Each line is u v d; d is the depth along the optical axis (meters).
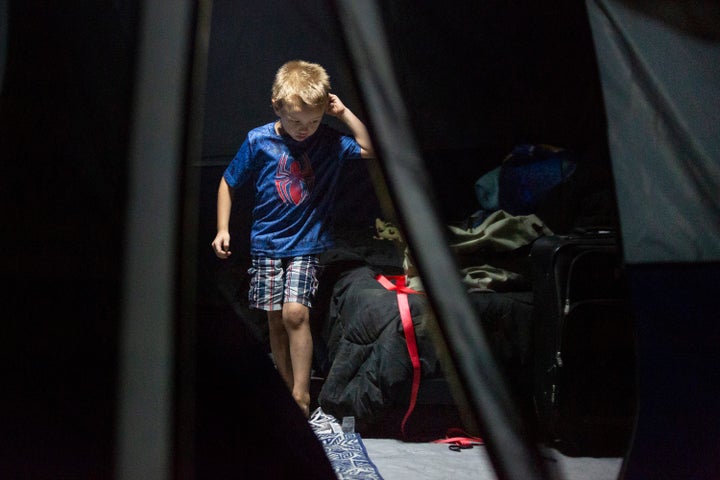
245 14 4.42
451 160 4.29
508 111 4.22
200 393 1.30
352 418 3.43
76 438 1.22
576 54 4.09
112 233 1.24
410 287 3.60
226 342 1.37
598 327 3.00
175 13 1.19
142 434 1.11
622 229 1.90
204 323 1.36
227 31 4.44
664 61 1.92
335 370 3.51
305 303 3.39
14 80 1.30
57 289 1.26
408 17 4.07
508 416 1.13
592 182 3.73
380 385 3.39
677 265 1.89
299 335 3.38
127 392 1.12
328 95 3.39
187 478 1.15
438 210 1.16
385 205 1.25
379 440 3.40
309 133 3.38
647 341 1.87
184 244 1.17
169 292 1.14
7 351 1.25
